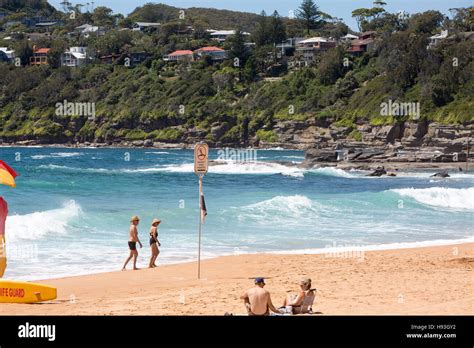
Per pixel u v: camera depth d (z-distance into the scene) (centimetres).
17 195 3831
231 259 2034
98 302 1380
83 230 2547
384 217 3133
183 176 6241
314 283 1583
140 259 2069
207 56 17475
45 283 1661
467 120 11481
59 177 5619
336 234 2628
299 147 13875
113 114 15888
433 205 3603
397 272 1770
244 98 15662
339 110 13838
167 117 15350
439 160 8138
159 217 2922
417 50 13200
